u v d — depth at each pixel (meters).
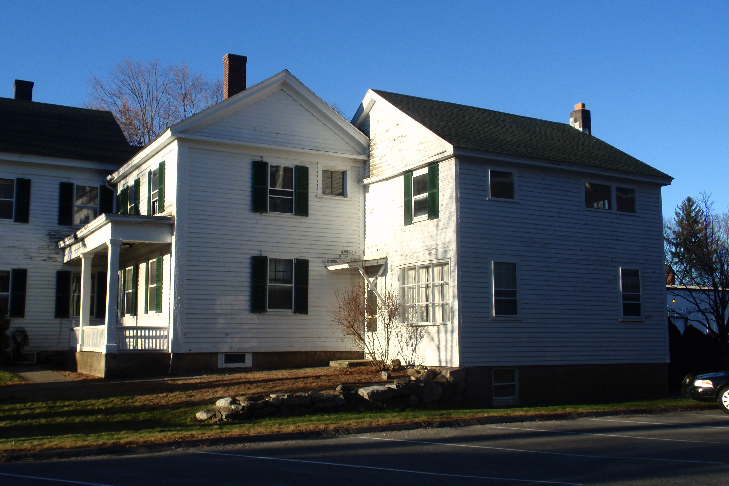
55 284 26.69
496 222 20.44
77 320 26.45
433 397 17.88
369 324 22.48
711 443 13.12
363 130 24.81
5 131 27.39
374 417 15.23
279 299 22.42
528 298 20.69
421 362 20.53
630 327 22.73
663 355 23.34
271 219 22.48
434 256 20.50
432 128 21.12
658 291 23.58
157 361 20.34
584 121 29.06
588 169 22.17
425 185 21.33
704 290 32.19
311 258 23.02
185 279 20.91
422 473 9.85
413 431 14.23
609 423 16.19
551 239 21.42
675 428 15.41
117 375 19.83
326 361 22.83
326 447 12.00
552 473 10.01
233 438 12.46
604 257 22.48
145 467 10.10
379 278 22.81
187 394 16.55
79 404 15.45
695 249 33.66
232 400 14.62
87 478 9.29
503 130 23.84
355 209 24.00
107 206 28.11
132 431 12.95
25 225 26.45
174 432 12.75
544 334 20.83
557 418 17.06
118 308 26.66
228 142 21.88
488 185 20.48
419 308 20.98
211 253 21.38
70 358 23.66
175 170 21.33
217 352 21.11
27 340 25.62
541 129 26.25
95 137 29.75
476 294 19.75
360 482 9.20
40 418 14.22
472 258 19.84
